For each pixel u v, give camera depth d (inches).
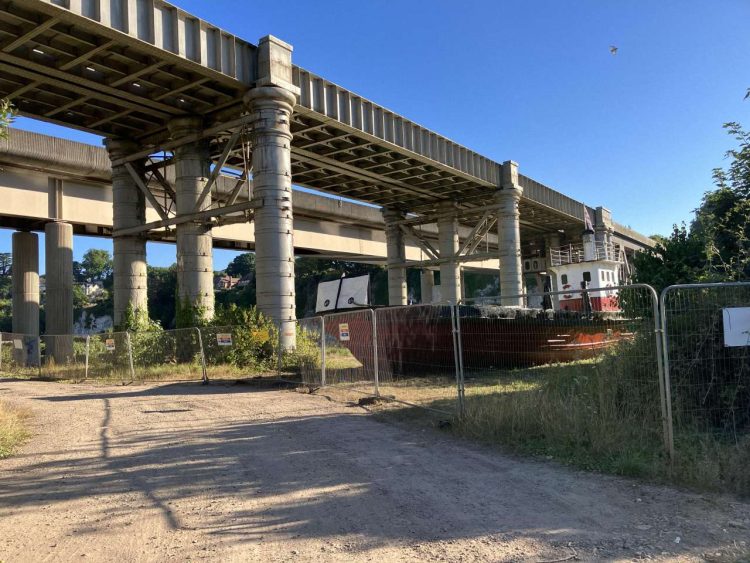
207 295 985.5
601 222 2356.1
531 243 2694.4
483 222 1736.0
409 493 243.0
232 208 927.7
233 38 896.3
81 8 701.9
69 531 209.3
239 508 229.8
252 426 407.2
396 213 1893.5
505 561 173.6
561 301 1164.5
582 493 234.1
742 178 469.4
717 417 300.0
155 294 5064.0
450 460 295.0
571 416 311.4
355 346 641.0
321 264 4867.1
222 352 818.8
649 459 264.8
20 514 229.9
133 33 755.4
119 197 1090.1
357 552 183.8
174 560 181.3
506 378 530.0
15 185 1262.3
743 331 277.7
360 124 1185.4
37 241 1467.8
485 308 657.6
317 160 1320.1
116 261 1082.1
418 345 622.8
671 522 199.2
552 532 195.5
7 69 811.4
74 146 1285.7
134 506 236.4
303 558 180.1
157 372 796.0
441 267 1793.8
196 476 280.1
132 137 1100.5
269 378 713.0
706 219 476.4
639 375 314.8
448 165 1467.8
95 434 396.8
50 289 1317.7
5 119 321.4
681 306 310.2
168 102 962.1
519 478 258.5
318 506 229.8
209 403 533.6
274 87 915.4
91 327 5374.0
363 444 339.3
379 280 4717.0
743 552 172.1
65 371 936.3
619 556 174.2
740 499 219.9
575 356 460.1
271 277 897.5
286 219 917.8
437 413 406.6
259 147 918.4
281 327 825.5
